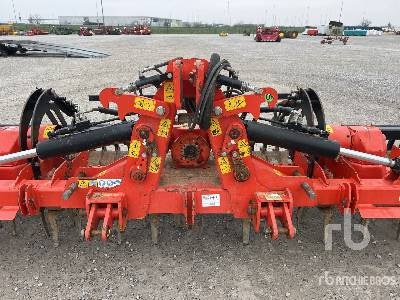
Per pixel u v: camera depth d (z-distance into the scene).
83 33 53.75
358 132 4.41
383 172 4.20
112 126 3.69
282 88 12.45
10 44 23.50
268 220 3.49
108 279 3.48
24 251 3.86
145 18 118.12
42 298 3.26
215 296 3.28
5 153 4.18
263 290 3.35
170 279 3.48
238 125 3.48
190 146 4.11
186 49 28.23
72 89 12.21
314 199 3.45
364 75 15.48
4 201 3.57
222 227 4.25
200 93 3.31
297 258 3.76
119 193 3.59
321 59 21.66
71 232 4.15
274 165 4.22
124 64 18.66
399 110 9.67
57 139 3.59
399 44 38.12
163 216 4.44
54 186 3.64
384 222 4.34
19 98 10.88
